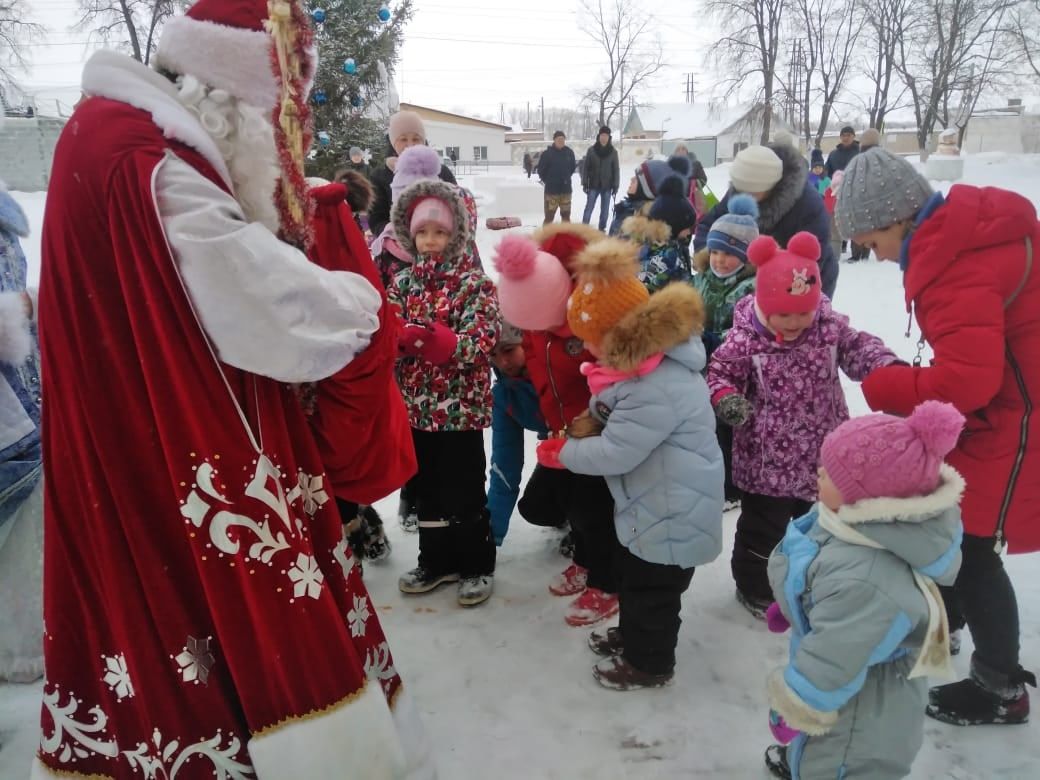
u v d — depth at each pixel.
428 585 2.99
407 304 2.77
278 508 1.52
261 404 1.52
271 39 1.45
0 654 2.45
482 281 2.73
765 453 2.63
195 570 1.51
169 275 1.38
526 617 2.84
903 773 1.73
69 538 1.55
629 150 42.16
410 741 1.83
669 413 2.17
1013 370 1.97
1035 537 2.04
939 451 1.55
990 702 2.18
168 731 1.53
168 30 1.48
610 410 2.27
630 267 2.18
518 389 2.96
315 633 1.55
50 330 1.46
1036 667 2.43
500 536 3.21
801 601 1.74
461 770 2.11
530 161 30.16
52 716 1.61
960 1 31.20
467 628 2.77
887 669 1.69
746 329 2.65
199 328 1.42
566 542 3.27
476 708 2.36
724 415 2.49
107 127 1.41
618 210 5.44
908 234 2.10
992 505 2.03
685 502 2.21
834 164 11.89
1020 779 2.02
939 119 35.59
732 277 3.30
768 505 2.70
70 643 1.59
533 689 2.44
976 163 27.19
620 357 2.12
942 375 1.93
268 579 1.50
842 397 2.65
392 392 1.88
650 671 2.39
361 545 3.17
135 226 1.37
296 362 1.44
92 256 1.42
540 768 2.11
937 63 32.41
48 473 1.53
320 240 1.70
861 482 1.59
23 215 2.45
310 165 10.12
